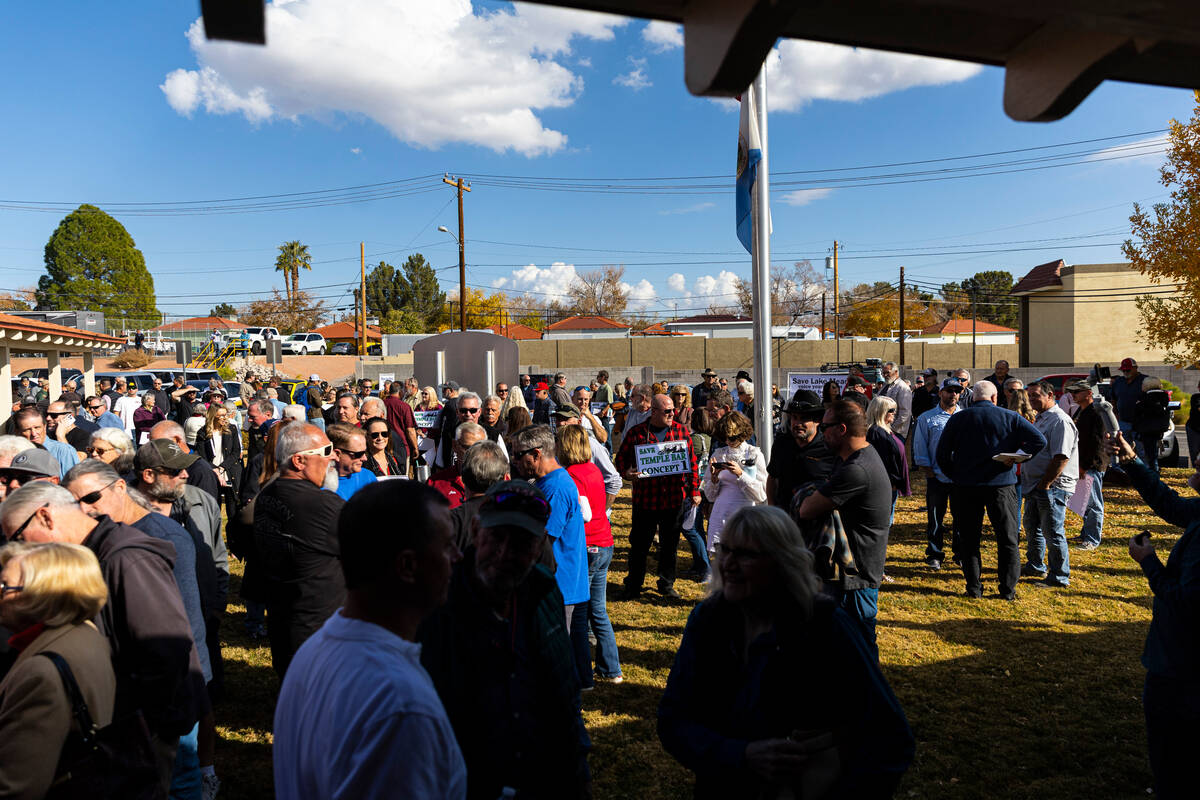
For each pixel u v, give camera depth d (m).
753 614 2.16
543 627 2.38
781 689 2.07
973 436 6.68
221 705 4.93
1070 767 4.05
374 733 1.41
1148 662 3.03
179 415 13.59
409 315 85.06
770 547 2.09
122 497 3.24
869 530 3.84
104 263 66.12
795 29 0.87
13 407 12.52
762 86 6.21
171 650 2.69
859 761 2.02
